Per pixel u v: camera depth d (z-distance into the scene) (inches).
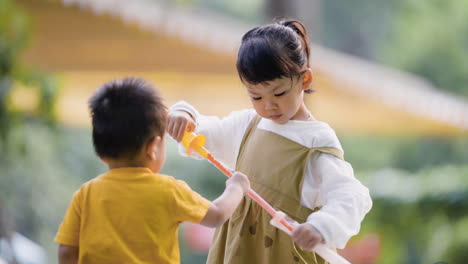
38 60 410.6
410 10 978.1
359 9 981.8
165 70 431.2
